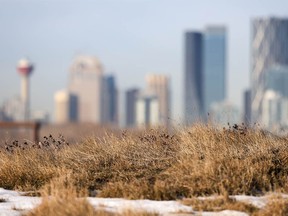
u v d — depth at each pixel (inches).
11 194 579.2
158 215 472.7
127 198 540.4
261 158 610.2
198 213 478.9
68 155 676.7
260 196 544.4
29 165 658.2
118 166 629.0
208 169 575.5
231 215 476.7
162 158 632.4
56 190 523.5
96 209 485.1
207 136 653.3
